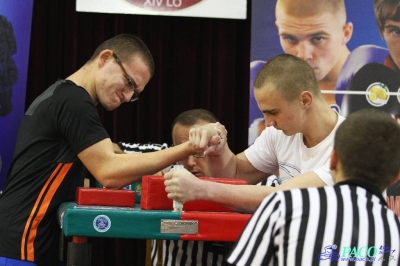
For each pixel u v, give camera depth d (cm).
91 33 492
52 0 489
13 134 412
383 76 436
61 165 244
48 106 246
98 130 243
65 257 247
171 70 502
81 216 203
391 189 411
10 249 238
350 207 166
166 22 498
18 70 414
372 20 438
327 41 436
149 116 495
